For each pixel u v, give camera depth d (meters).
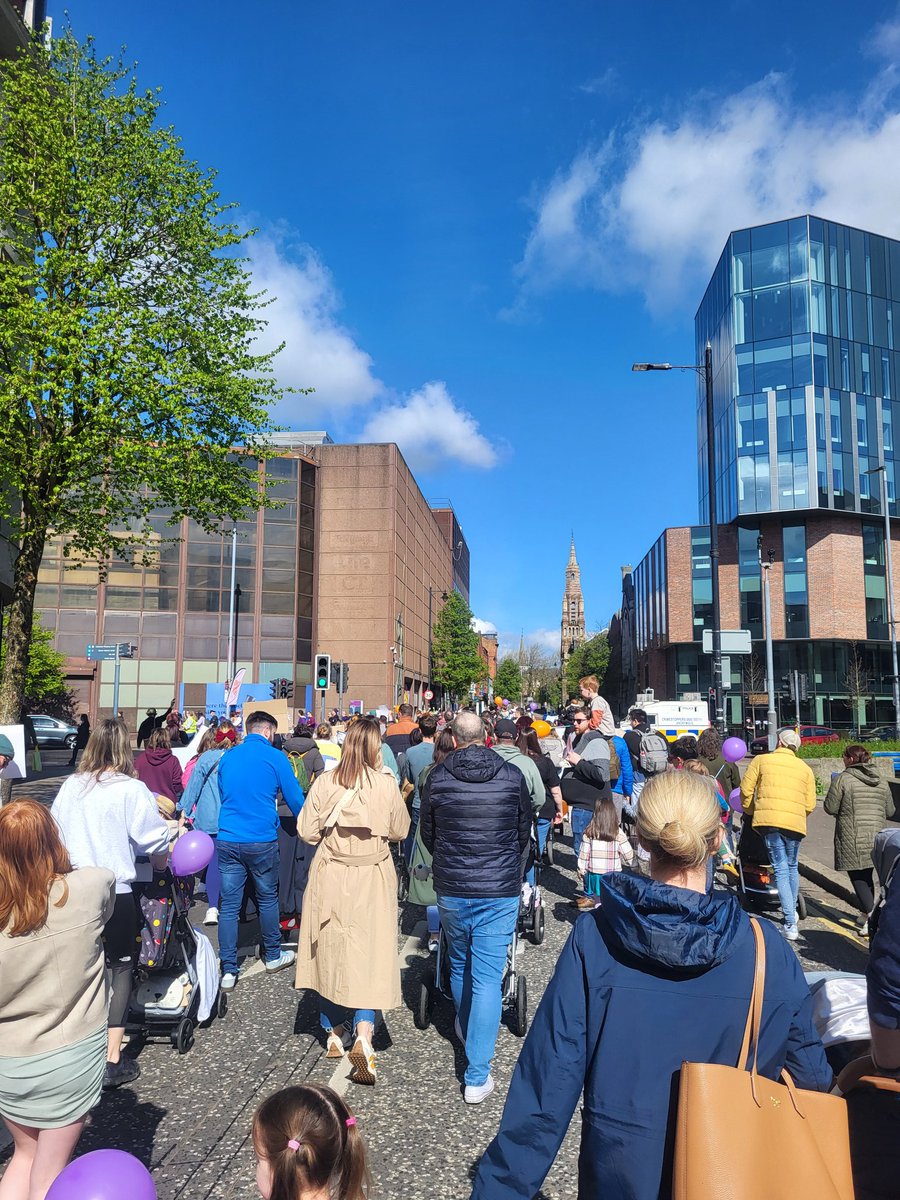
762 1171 1.61
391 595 53.91
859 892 7.95
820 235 55.84
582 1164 1.84
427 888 5.95
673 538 60.31
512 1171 1.90
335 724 16.67
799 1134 1.66
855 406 55.66
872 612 55.66
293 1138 1.73
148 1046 5.14
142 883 4.91
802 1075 1.88
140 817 4.47
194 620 45.56
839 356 55.56
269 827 6.49
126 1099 4.38
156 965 4.87
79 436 15.59
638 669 78.00
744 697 57.00
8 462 15.36
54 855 2.86
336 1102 1.81
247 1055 5.00
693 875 2.09
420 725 9.33
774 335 55.84
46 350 15.23
